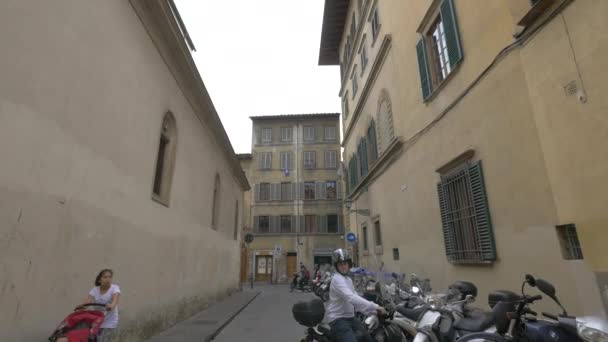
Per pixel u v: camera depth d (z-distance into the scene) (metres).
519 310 3.58
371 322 4.96
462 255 7.68
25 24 4.10
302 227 33.38
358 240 19.50
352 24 20.48
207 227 12.62
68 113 4.86
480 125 7.11
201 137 11.73
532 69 5.68
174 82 9.12
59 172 4.68
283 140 36.09
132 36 6.84
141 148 7.23
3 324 3.79
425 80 9.70
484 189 6.91
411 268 10.88
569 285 4.96
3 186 3.77
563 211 5.07
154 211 7.91
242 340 8.03
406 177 11.39
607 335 2.95
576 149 4.86
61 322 4.51
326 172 34.72
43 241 4.39
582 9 4.78
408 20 11.20
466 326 4.25
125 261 6.54
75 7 5.04
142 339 7.25
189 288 10.52
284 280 32.06
